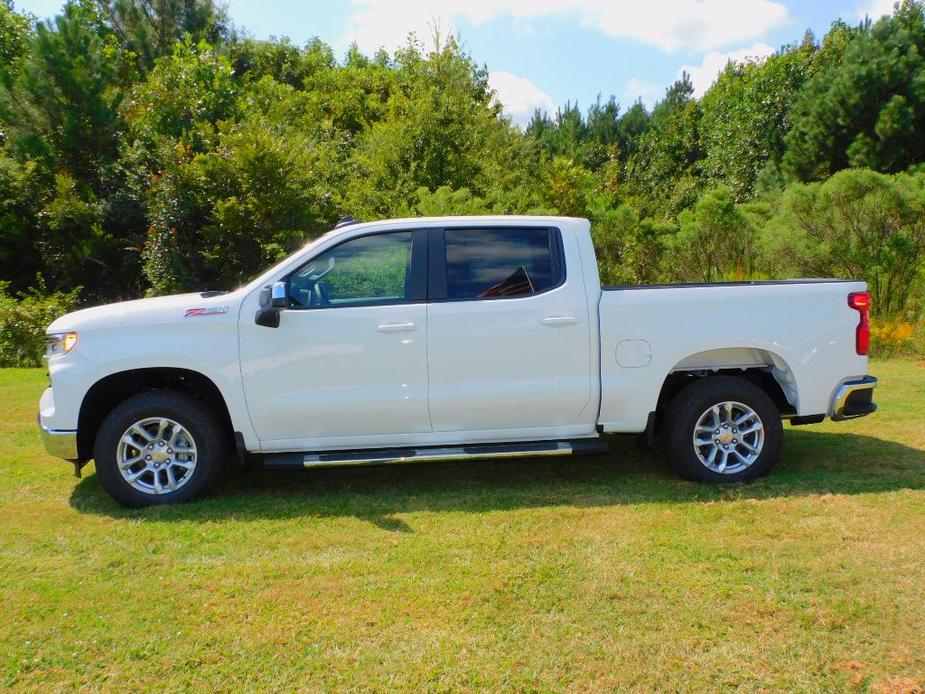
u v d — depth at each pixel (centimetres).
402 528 449
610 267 1344
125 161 1684
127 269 1752
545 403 502
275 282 495
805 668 294
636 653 307
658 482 527
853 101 2116
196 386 534
